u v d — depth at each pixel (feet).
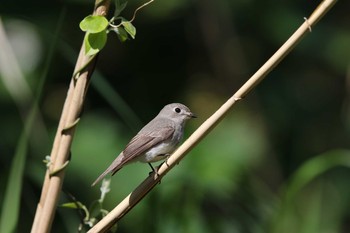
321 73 50.83
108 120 45.78
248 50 51.80
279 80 50.75
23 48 48.08
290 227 26.94
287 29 49.24
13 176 20.31
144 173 40.55
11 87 23.29
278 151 49.67
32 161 27.58
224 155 43.52
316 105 50.60
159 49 51.08
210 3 50.96
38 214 17.83
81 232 20.17
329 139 50.44
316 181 44.88
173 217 28.48
